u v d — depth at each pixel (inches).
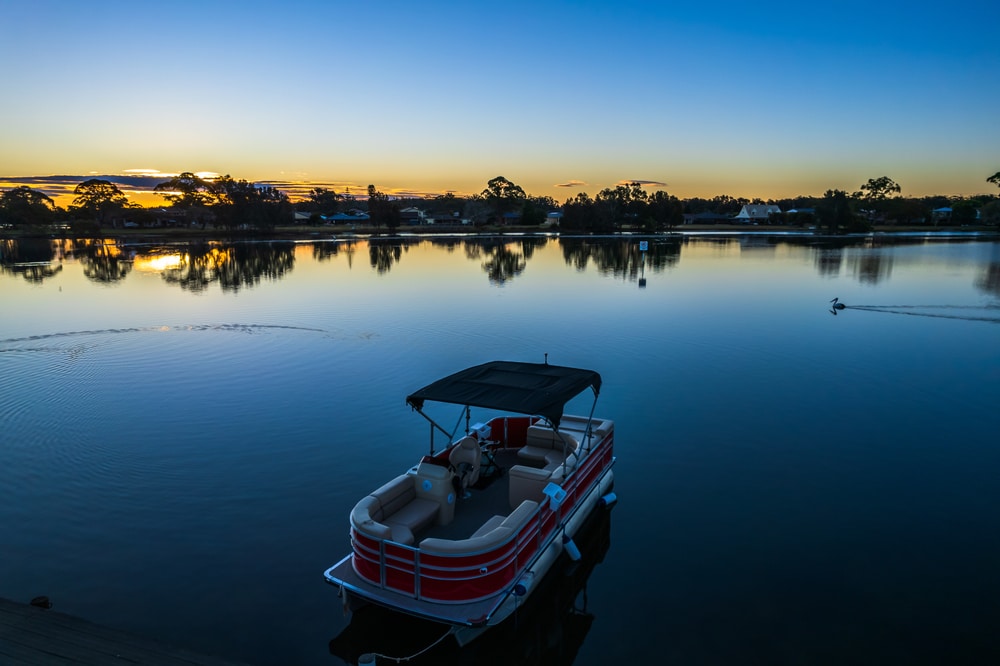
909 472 482.9
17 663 253.3
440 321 1108.5
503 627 309.4
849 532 395.5
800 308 1245.1
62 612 303.7
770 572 354.0
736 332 1007.0
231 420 598.9
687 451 525.3
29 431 566.6
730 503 436.1
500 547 297.9
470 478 397.4
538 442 449.4
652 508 429.7
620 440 549.6
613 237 4281.5
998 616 313.4
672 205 5315.0
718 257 2539.4
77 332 1016.9
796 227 5634.8
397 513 349.4
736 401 655.1
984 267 2063.2
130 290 1563.7
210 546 377.4
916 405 642.8
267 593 332.8
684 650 293.9
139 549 373.4
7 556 363.3
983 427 577.6
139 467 490.0
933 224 5595.5
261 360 830.5
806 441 545.6
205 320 1125.1
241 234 4569.4
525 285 1632.6
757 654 289.9
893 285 1614.2
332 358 840.3
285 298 1407.5
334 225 5989.2
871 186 5930.1
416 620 319.9
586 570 358.9
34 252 3021.7
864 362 817.5
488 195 6658.5
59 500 435.2
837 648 292.4
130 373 766.5
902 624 308.3
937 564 359.6
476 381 395.9
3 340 955.3
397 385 714.8
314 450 526.9
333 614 317.4
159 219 6171.3
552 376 406.0
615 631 308.5
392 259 2519.7
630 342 936.3
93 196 6048.2
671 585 344.5
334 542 382.6
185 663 260.8
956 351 878.4
